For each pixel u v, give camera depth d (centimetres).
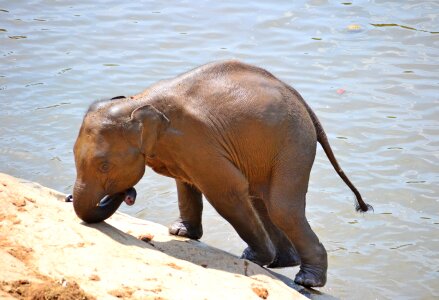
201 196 1173
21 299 759
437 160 1562
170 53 1995
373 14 2159
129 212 1416
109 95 1798
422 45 2003
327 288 1217
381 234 1371
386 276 1265
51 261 853
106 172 999
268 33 2084
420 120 1697
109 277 852
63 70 1911
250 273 1007
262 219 1156
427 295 1220
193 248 1072
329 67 1914
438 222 1401
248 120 1050
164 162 1059
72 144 1619
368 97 1783
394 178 1515
